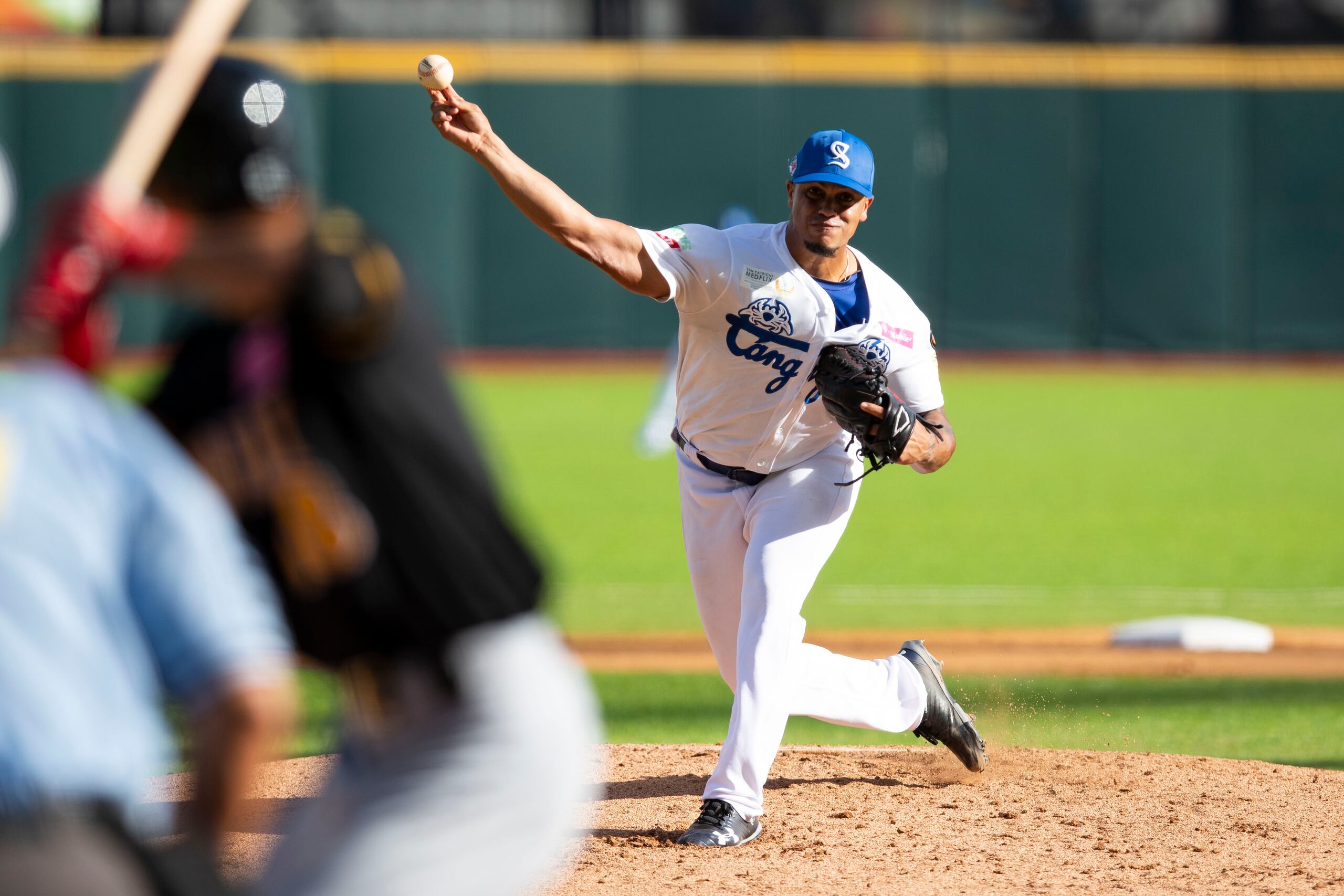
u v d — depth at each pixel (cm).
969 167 8169
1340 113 8069
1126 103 8138
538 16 10931
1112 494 4694
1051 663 2512
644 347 8294
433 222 8012
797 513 1458
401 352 618
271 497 612
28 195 7544
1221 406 7094
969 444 5934
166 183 605
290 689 587
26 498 538
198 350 624
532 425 6244
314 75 7862
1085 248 8250
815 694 1552
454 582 621
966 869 1323
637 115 8094
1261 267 8219
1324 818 1516
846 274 1451
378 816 643
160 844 1109
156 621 557
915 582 3294
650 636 2748
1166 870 1323
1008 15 11425
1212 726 2075
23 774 534
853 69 8075
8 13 7619
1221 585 3238
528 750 652
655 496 4512
